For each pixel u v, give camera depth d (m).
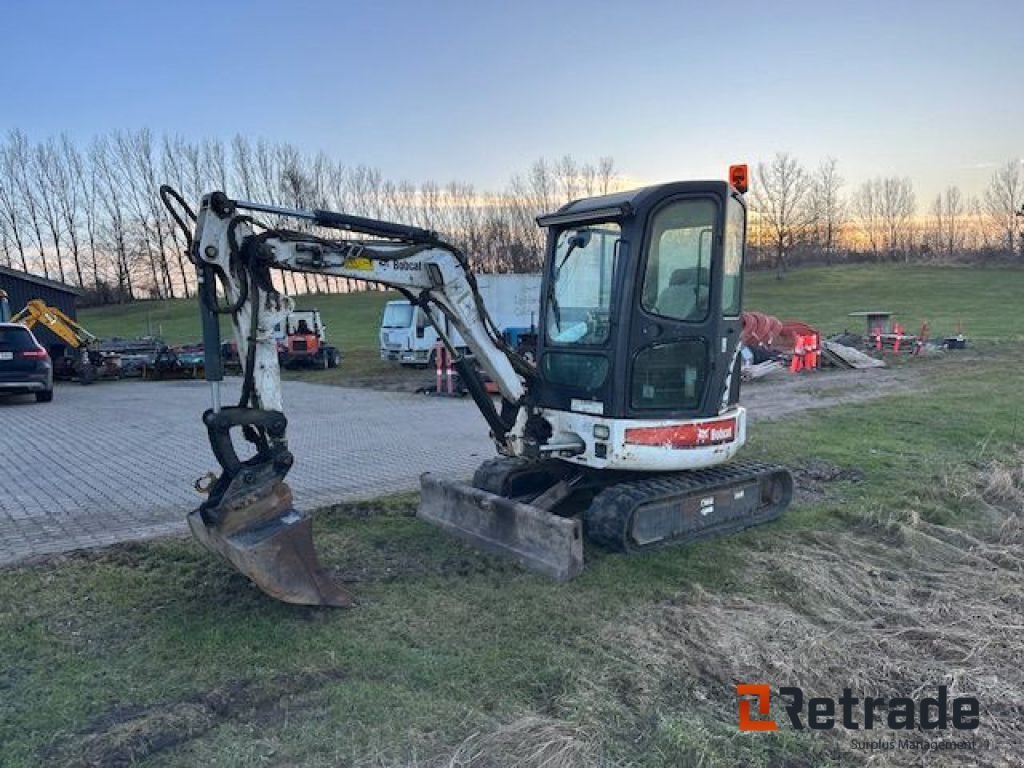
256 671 3.87
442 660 3.99
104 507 6.92
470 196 62.75
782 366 18.53
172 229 51.72
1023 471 7.83
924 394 13.98
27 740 3.31
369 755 3.20
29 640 4.23
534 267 61.38
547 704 3.61
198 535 4.79
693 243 5.66
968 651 4.15
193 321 49.94
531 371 5.83
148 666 3.94
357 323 45.59
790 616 4.54
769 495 6.50
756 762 3.19
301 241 4.54
